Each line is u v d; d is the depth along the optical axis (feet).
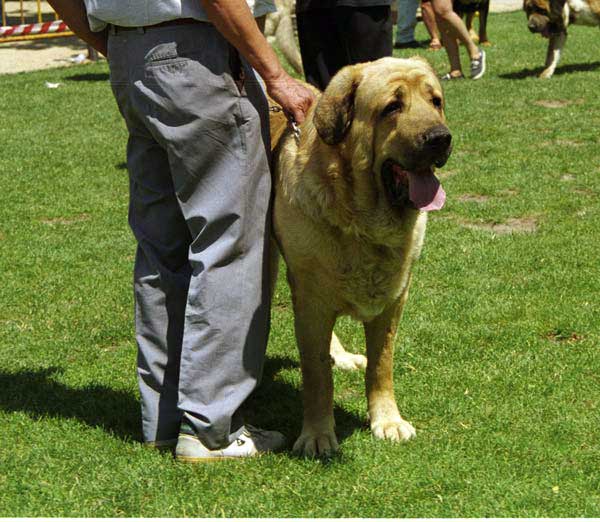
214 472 12.75
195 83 12.43
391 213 13.09
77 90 50.31
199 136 12.64
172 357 13.83
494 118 37.60
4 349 18.02
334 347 17.52
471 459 13.04
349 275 13.30
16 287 21.81
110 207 28.91
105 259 24.02
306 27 19.42
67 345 18.21
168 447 13.76
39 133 39.96
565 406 14.80
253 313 13.35
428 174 12.74
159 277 13.64
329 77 19.43
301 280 13.61
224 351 13.14
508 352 17.21
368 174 12.92
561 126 35.73
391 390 14.53
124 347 18.17
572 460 13.01
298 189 13.23
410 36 61.16
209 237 13.06
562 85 43.04
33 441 13.84
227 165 12.91
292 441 14.28
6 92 50.29
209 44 12.51
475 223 26.08
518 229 25.30
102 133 39.58
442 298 20.21
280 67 13.01
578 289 20.45
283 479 12.51
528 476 12.51
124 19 12.48
